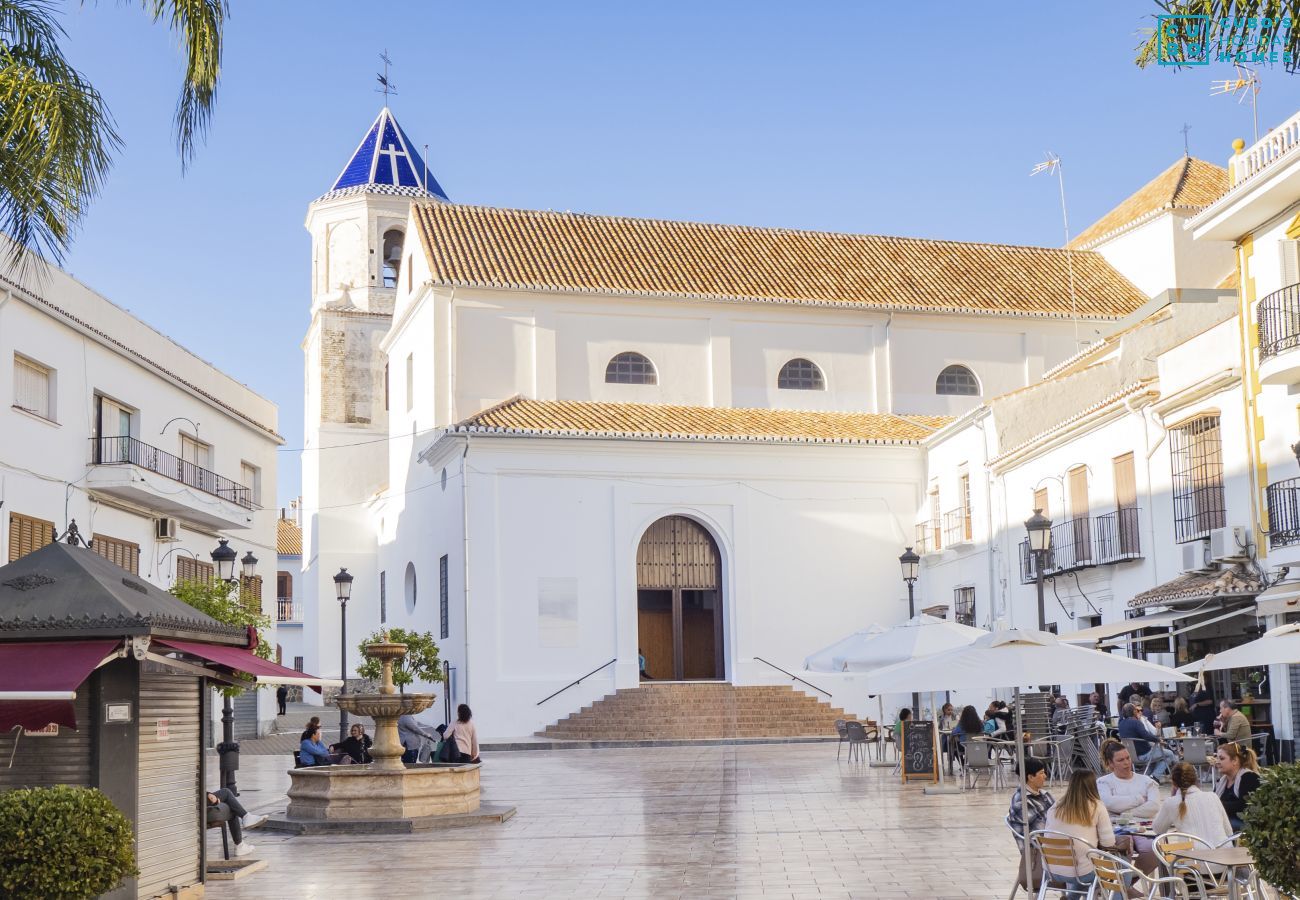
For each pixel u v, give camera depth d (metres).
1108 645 24.73
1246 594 22.31
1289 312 21.88
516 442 36.72
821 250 46.19
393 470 46.12
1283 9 11.15
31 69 12.21
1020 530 33.25
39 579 11.56
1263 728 22.58
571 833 17.91
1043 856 11.05
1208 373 24.69
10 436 25.08
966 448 36.50
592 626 36.75
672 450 37.97
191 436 34.41
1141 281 44.81
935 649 22.88
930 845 16.00
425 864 15.45
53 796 10.07
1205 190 44.41
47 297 26.53
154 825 12.38
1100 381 34.59
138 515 31.14
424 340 41.47
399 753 19.75
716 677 38.56
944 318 43.00
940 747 25.41
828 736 35.34
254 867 15.08
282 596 72.25
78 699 11.68
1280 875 8.49
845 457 39.38
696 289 41.59
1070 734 23.02
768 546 38.50
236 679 13.77
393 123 54.56
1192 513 25.44
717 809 20.25
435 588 39.50
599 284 40.88
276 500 41.47
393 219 52.59
